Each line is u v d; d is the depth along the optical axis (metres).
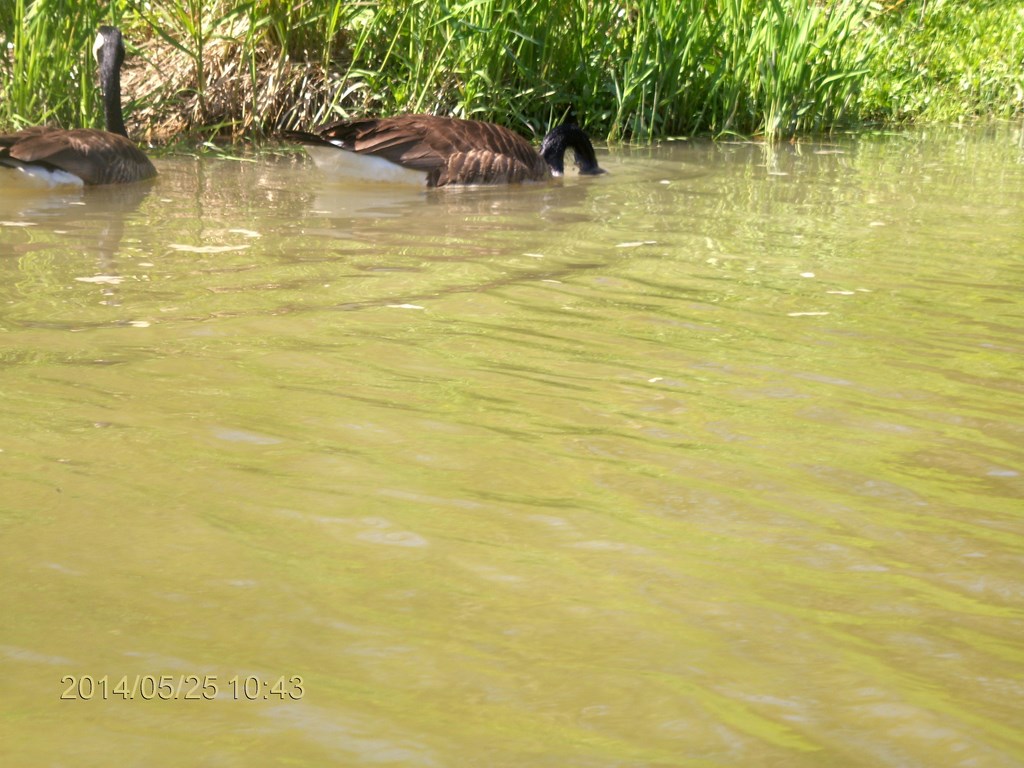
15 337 4.61
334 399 3.93
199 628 2.44
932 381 4.31
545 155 10.07
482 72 11.39
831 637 2.47
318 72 11.72
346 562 2.75
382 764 2.01
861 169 10.45
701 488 3.26
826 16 14.07
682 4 12.58
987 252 6.77
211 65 11.56
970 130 14.09
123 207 7.90
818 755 2.06
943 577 2.76
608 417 3.83
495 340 4.72
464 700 2.21
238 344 4.57
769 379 4.29
